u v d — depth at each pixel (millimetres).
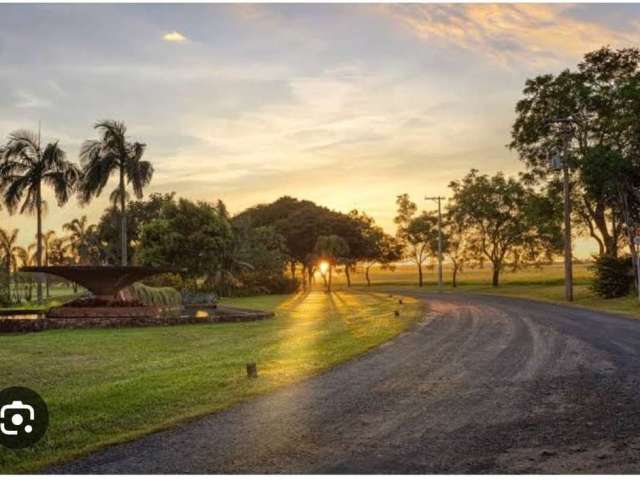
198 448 7070
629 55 40781
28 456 7000
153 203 77562
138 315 27531
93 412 8945
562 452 6781
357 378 11391
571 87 41656
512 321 22656
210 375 11969
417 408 8914
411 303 36688
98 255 83188
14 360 15141
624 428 7711
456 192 71250
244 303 45594
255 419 8352
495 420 8180
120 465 6555
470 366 12594
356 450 6930
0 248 69812
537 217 46750
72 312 27266
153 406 9273
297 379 11359
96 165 38906
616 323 21453
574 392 9883
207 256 55938
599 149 35406
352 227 93438
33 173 41812
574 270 105000
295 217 93562
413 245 85562
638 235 35594
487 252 68875
